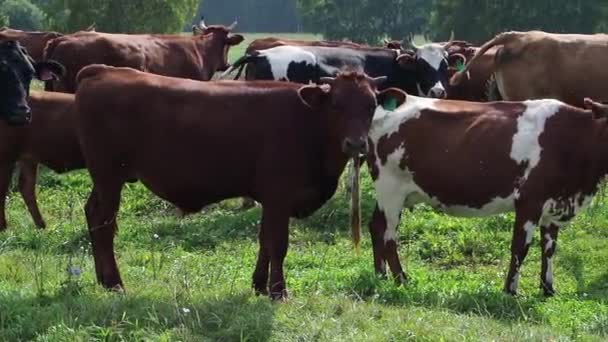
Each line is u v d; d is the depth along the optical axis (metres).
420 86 18.23
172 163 10.34
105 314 9.23
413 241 14.69
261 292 10.76
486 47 17.23
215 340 8.88
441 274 13.00
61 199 17.22
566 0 51.03
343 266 13.52
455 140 11.90
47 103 14.52
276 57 17.28
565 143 11.72
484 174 11.77
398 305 10.82
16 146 14.50
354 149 9.95
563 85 16.56
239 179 10.41
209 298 9.91
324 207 15.86
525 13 52.16
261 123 10.24
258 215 15.64
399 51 18.38
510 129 11.77
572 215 12.01
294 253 14.00
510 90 17.02
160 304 9.54
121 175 10.55
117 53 18.31
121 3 52.38
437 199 12.15
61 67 12.09
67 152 14.52
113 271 10.59
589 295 12.05
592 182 11.89
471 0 53.84
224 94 10.35
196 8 56.75
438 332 9.34
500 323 10.16
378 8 68.81
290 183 10.30
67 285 10.16
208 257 13.84
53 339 8.68
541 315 10.86
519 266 11.83
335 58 17.61
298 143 10.25
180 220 16.12
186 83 10.47
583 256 13.85
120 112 10.35
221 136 10.25
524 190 11.70
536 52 16.67
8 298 9.58
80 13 51.97
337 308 9.97
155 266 12.67
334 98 10.06
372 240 12.39
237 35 21.91
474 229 14.88
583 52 16.50
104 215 10.59
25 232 14.89
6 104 11.38
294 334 9.10
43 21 60.28
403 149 12.10
